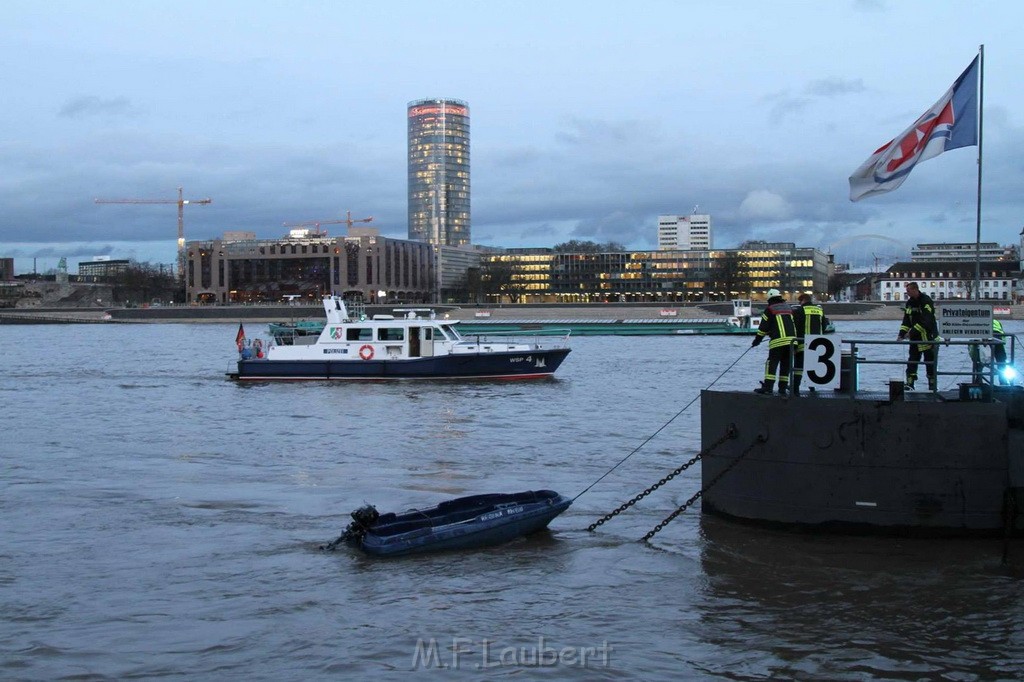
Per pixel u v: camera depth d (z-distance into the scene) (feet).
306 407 147.54
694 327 466.29
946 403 57.21
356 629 50.34
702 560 58.29
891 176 68.44
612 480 83.15
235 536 66.59
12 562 60.95
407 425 124.47
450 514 64.75
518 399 156.56
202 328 644.69
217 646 48.44
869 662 45.37
